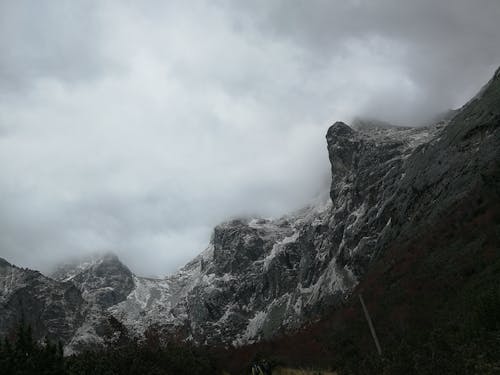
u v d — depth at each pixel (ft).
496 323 73.92
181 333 154.20
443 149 418.72
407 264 226.58
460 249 172.24
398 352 73.15
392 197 596.70
